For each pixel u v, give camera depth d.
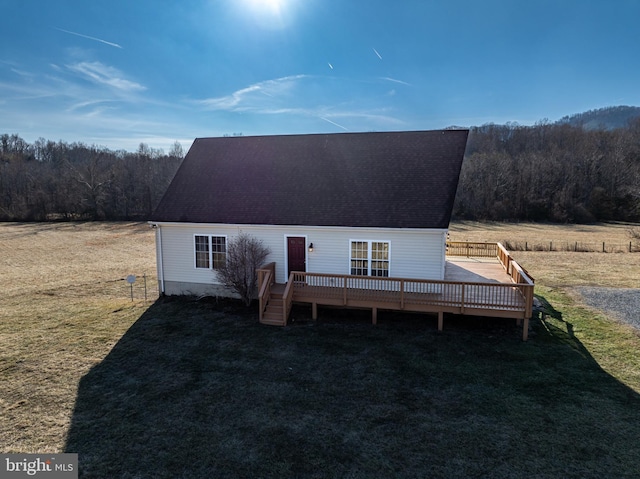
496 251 18.11
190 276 15.16
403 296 11.93
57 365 9.73
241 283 13.75
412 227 12.32
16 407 7.86
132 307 14.30
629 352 10.25
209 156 17.19
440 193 13.13
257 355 10.31
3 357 10.15
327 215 13.43
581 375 9.10
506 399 8.14
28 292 17.09
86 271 22.55
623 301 14.48
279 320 12.47
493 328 11.96
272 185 15.13
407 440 6.83
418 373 9.29
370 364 9.76
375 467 6.15
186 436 6.94
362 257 13.23
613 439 6.80
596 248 29.16
